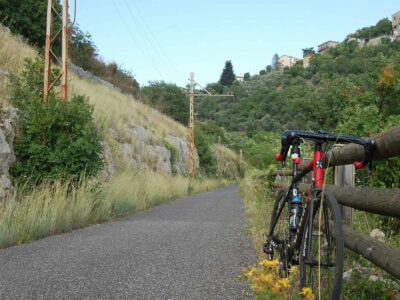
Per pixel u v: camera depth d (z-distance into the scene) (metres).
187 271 5.10
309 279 3.04
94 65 37.88
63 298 4.04
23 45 19.83
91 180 11.29
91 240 7.43
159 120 39.00
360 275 3.70
